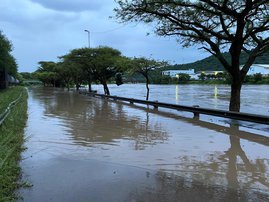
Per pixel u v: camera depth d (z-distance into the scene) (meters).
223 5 14.90
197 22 17.06
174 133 12.24
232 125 14.13
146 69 31.30
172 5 16.25
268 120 12.45
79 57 44.81
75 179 6.66
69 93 52.56
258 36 17.55
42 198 5.62
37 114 19.41
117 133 12.31
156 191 5.96
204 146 9.85
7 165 6.89
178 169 7.42
